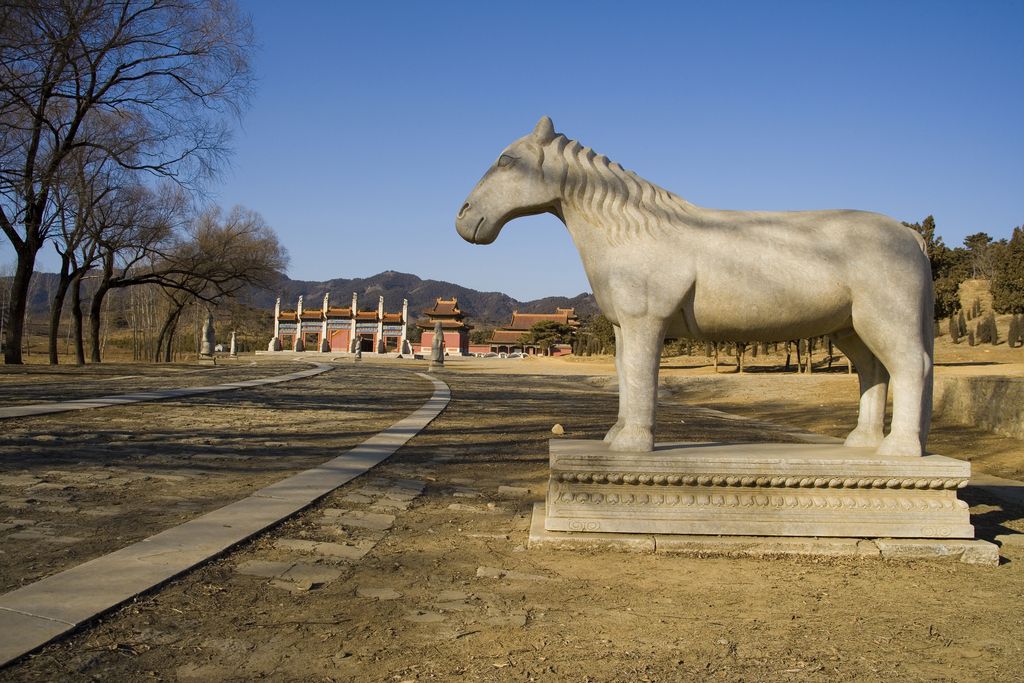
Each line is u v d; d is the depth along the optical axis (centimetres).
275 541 453
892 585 391
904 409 458
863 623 335
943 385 1336
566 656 289
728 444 521
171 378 2036
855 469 443
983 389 1173
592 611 344
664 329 473
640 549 443
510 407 1641
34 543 418
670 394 2619
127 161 2423
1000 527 542
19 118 2158
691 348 6312
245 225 3350
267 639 299
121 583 346
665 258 458
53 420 966
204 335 4244
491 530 509
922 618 343
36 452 724
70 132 2297
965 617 345
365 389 2027
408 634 310
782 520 448
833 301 452
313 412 1305
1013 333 4300
